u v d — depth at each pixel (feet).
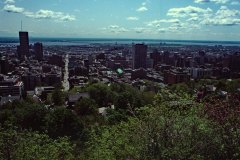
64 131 211.61
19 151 76.28
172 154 61.36
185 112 67.62
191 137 63.52
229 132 61.11
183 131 63.77
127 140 84.99
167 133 64.03
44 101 386.52
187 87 380.99
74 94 364.79
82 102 289.33
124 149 85.87
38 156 80.02
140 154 66.54
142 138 66.59
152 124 65.00
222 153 62.34
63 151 92.94
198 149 63.41
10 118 217.56
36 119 222.89
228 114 60.54
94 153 97.50
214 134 62.44
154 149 63.87
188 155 62.18
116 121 211.61
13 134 78.18
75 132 208.85
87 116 267.18
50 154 84.94
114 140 93.71
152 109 68.59
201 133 63.05
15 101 306.35
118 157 87.81
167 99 72.59
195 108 67.82
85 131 184.44
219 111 61.36
